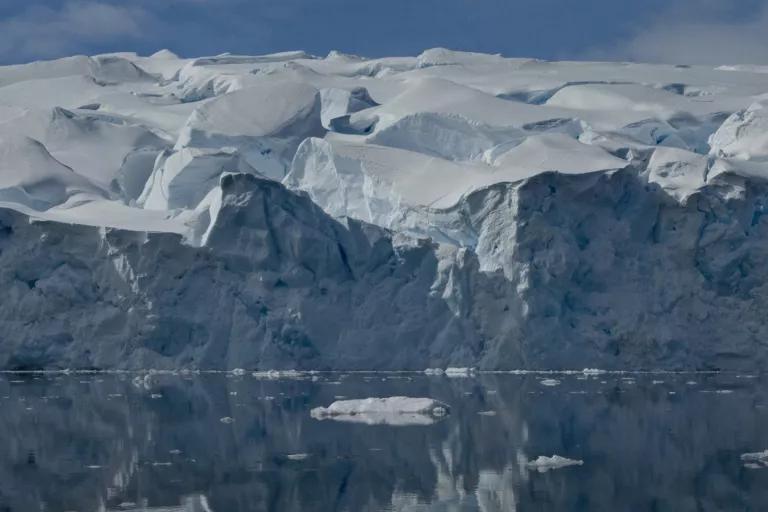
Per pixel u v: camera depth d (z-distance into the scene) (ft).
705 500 455.63
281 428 638.94
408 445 581.53
